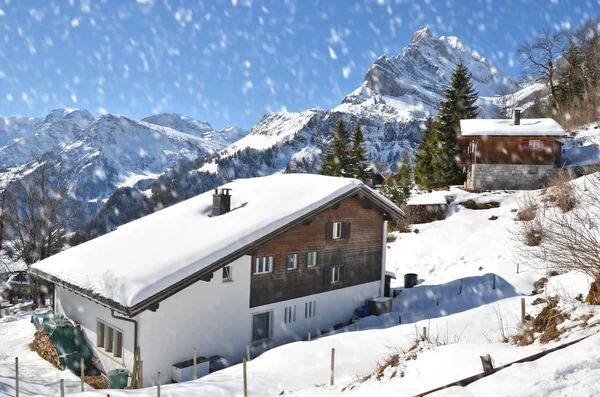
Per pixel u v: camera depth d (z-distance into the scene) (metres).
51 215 34.59
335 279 21.58
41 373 16.53
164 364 15.57
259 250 18.20
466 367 8.88
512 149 37.50
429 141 49.75
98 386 15.73
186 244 17.30
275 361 13.98
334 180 21.89
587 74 53.03
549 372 6.47
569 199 19.88
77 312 18.52
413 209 34.38
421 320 18.36
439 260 27.64
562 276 17.41
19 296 41.81
